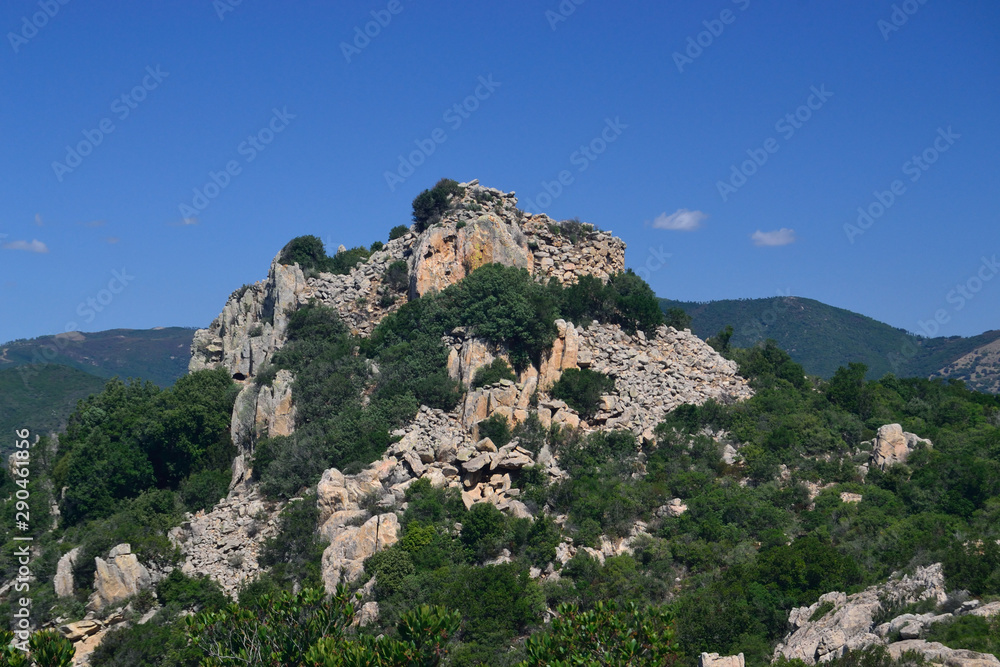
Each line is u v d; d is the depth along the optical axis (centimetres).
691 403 11012
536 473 9519
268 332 12112
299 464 10044
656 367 11412
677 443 10250
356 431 10200
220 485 10525
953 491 9219
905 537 8481
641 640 5612
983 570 7244
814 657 6706
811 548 8150
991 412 12081
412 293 11800
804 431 10675
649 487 9512
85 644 8538
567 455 9869
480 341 10825
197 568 9250
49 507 10825
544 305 11038
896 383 12769
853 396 11738
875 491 9469
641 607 7869
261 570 9112
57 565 9325
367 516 9150
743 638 7331
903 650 6206
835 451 10494
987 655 5809
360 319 11981
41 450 12400
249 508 9819
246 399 11300
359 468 9669
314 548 8975
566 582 8256
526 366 10788
